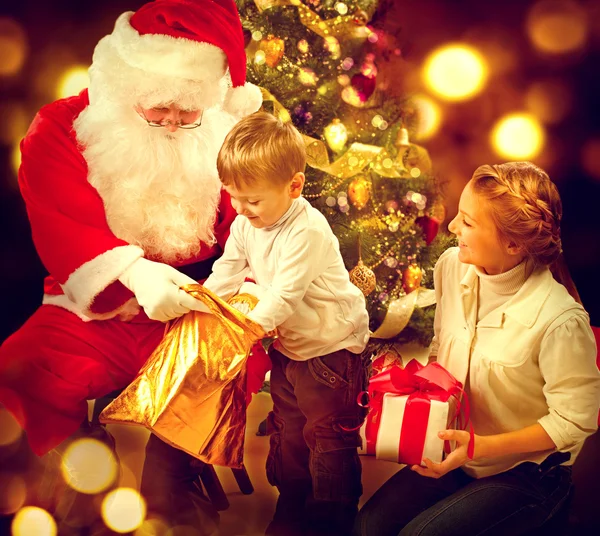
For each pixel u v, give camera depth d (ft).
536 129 13.94
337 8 8.24
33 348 6.15
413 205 9.06
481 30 14.38
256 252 5.78
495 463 5.50
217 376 5.28
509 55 14.30
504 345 5.34
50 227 6.22
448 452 5.52
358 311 5.96
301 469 6.21
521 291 5.32
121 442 7.45
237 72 6.30
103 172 6.25
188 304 5.47
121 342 6.49
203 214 6.57
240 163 5.25
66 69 12.98
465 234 5.31
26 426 5.93
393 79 13.70
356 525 5.57
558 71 14.20
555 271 5.54
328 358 5.82
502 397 5.40
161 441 6.03
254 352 6.41
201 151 6.45
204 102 6.14
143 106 6.07
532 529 5.27
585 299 11.51
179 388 5.24
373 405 5.58
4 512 5.99
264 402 8.58
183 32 5.89
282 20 8.11
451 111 14.19
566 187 13.55
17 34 12.79
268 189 5.33
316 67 8.20
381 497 5.69
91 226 6.25
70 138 6.40
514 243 5.21
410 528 5.13
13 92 12.76
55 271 6.24
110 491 6.23
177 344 5.38
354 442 5.94
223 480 6.88
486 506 5.14
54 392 5.99
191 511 5.98
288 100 8.14
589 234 12.67
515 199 5.11
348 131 8.54
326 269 5.75
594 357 5.16
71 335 6.35
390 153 8.84
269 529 5.89
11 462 6.70
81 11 13.03
